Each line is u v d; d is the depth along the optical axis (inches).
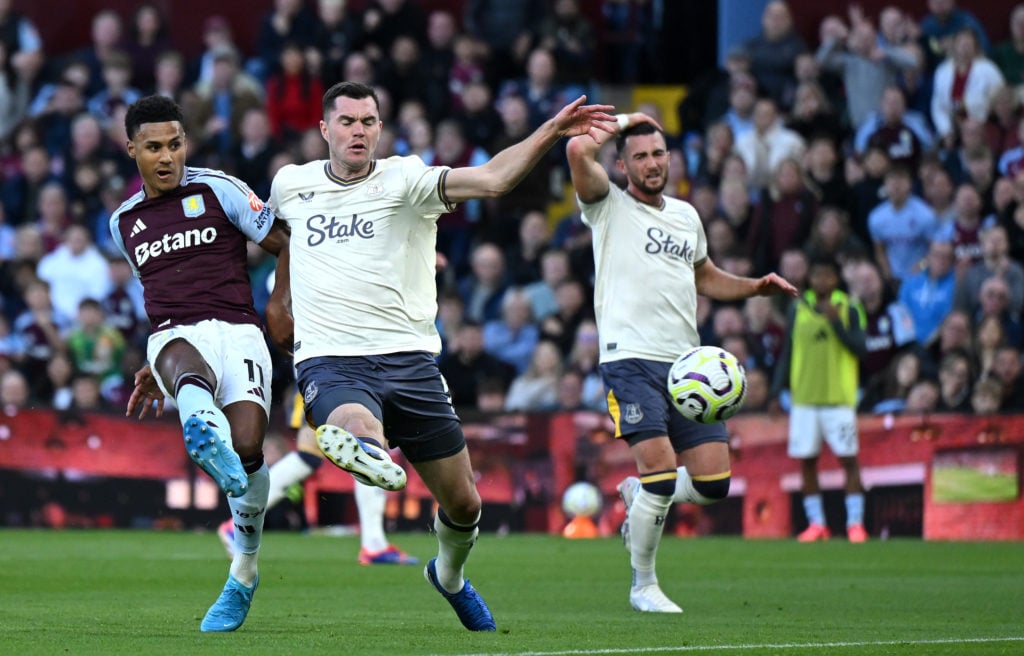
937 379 2151.8
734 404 1097.4
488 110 2610.7
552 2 2819.9
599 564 1614.2
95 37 2864.2
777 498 2124.8
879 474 2086.6
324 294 914.7
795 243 2343.8
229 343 903.7
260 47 2822.3
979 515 2042.3
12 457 2258.9
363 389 885.8
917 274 2274.9
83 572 1467.8
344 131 918.4
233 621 930.1
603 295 1166.3
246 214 927.0
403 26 2773.1
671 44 2965.1
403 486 813.2
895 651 833.5
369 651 819.4
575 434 2190.0
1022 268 2244.1
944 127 2511.1
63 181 2669.8
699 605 1161.4
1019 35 2576.3
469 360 2333.9
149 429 2249.0
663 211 1168.2
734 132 2551.7
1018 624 1009.5
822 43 2731.3
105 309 2509.8
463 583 948.0
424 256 930.7
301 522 2223.2
